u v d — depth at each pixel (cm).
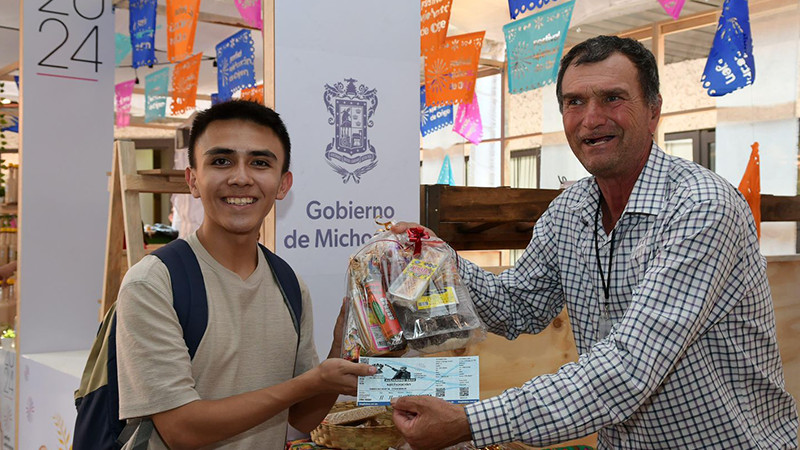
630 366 131
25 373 343
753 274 147
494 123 645
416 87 236
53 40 380
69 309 378
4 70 529
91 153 392
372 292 146
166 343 125
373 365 134
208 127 135
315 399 156
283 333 145
